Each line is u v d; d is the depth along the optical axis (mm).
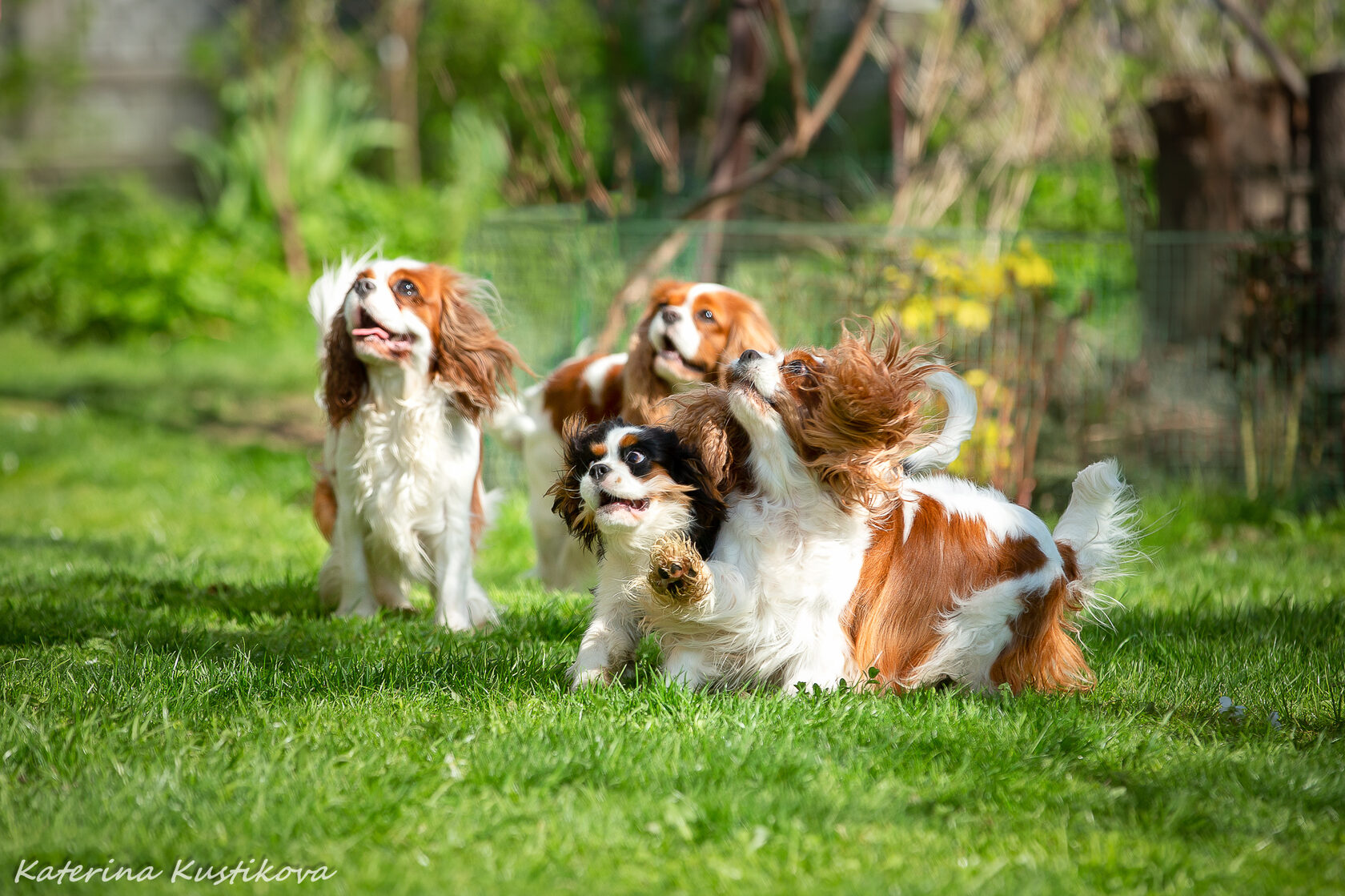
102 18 27641
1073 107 16406
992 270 10570
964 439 5363
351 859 3568
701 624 4973
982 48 16312
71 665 5363
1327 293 11086
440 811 3854
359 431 6715
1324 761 4410
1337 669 5730
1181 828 3850
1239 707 5051
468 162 23016
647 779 4094
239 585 7742
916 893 3371
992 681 5336
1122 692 5406
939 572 5246
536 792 3996
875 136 23047
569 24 24844
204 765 4164
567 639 6254
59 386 17172
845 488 4918
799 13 24406
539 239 11227
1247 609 7051
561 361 11086
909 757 4348
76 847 3574
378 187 23953
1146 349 12086
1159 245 12430
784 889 3424
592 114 22766
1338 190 11812
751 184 11156
